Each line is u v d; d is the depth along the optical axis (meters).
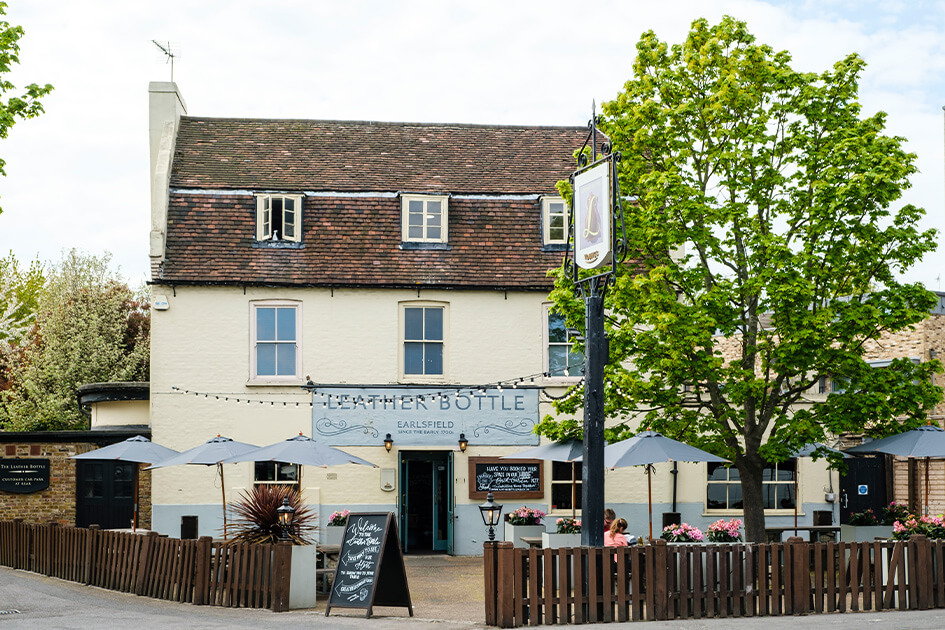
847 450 19.20
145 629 12.36
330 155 26.72
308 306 24.34
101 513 23.98
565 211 25.62
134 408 25.62
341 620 13.58
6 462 23.88
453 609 15.05
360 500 23.94
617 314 19.59
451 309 24.72
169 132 26.02
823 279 17.94
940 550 14.44
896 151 17.41
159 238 24.00
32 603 15.29
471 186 26.11
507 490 24.22
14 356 38.84
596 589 12.98
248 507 16.55
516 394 24.59
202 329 23.98
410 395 24.28
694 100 18.94
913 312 17.17
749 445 18.62
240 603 15.17
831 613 13.80
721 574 13.52
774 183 18.17
